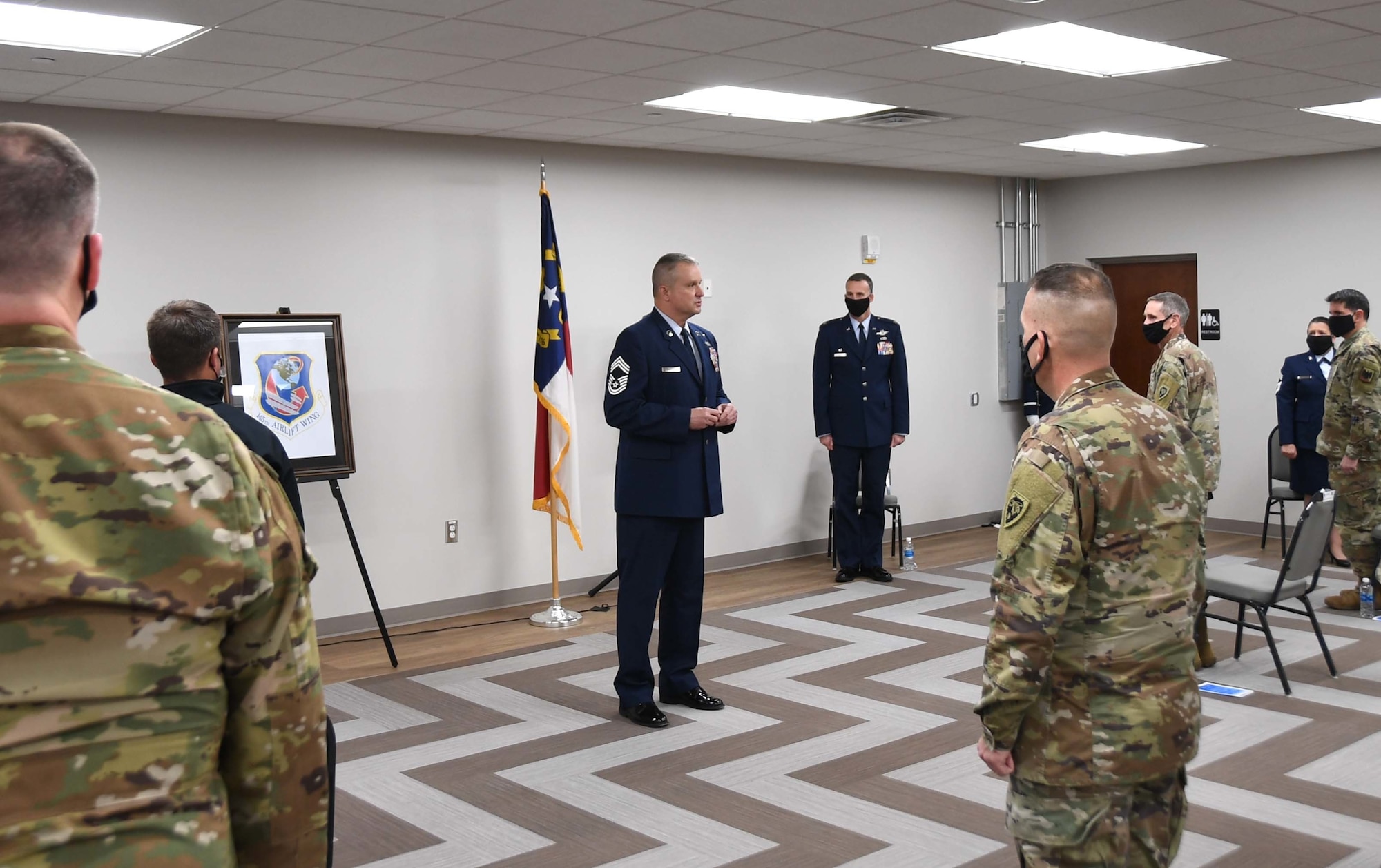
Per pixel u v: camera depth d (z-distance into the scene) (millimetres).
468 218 6609
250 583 1070
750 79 5352
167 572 1026
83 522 1007
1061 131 7090
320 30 4207
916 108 6242
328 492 6125
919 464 8930
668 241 7453
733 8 4129
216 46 4371
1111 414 2016
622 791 3850
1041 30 4762
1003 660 1955
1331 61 5289
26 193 1037
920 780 3895
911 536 8891
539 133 6547
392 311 6348
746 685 5059
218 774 1079
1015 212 9539
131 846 978
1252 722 4430
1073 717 1972
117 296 5508
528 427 6867
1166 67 5434
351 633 6211
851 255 8461
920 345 8922
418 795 3854
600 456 7164
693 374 4473
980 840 3404
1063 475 1941
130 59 4516
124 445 1038
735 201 7785
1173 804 2080
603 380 7168
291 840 1148
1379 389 5793
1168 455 2037
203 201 5742
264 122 5910
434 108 5711
